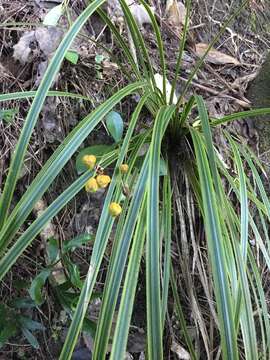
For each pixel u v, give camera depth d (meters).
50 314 0.51
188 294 0.54
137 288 0.54
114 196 0.42
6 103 0.55
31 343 0.45
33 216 0.52
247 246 0.47
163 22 0.71
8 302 0.49
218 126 0.63
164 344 0.53
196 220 0.57
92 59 0.61
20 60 0.58
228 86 0.69
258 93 0.69
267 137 0.67
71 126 0.57
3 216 0.37
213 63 0.71
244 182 0.49
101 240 0.40
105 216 0.41
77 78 0.59
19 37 0.59
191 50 0.71
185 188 0.56
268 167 0.65
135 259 0.40
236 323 0.40
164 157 0.55
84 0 0.65
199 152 0.47
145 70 0.56
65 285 0.48
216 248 0.39
